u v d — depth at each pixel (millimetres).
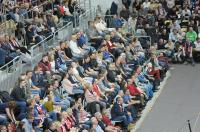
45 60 42125
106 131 38625
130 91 44812
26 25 47406
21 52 42906
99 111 40844
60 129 36031
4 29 46438
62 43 46125
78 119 38781
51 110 37781
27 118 35156
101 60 47625
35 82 40094
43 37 46719
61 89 41500
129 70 49344
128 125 41438
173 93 49906
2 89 39500
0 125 33219
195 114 45375
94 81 43594
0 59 40531
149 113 45500
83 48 48969
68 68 43156
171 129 42656
